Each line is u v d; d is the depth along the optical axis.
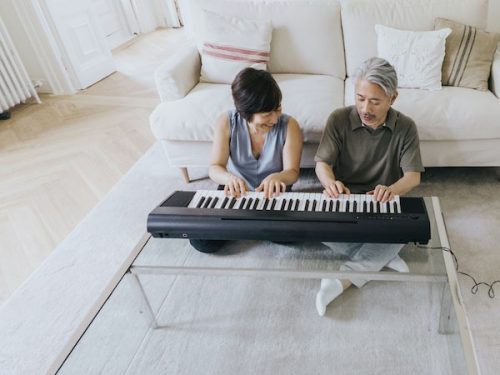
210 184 2.01
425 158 1.69
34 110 3.22
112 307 1.21
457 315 0.90
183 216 1.14
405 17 1.86
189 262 1.15
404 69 1.75
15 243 1.78
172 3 4.95
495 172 1.82
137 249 1.19
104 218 1.86
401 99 1.66
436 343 1.13
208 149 1.87
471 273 1.33
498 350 1.10
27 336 1.33
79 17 3.43
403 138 1.28
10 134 2.87
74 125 2.89
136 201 1.95
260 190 1.27
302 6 1.99
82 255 1.65
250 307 1.32
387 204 1.13
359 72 1.16
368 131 1.29
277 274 1.09
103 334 1.22
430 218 1.11
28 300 1.47
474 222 1.54
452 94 1.64
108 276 1.53
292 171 1.37
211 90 1.91
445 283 0.99
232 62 1.96
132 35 4.99
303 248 1.14
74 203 2.02
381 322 1.21
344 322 1.23
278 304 1.31
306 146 1.76
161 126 1.81
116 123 2.84
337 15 1.97
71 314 1.39
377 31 1.85
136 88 3.44
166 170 2.17
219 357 1.19
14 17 3.14
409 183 1.27
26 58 3.37
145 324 1.29
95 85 3.62
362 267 1.04
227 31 1.96
